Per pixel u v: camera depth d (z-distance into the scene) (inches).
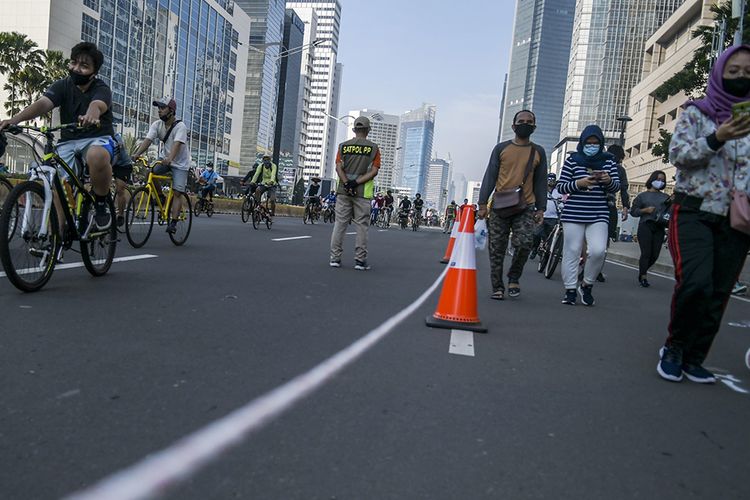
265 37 4744.1
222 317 170.2
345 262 349.7
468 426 103.9
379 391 118.0
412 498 77.5
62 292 184.9
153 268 248.8
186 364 124.3
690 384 144.0
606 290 337.4
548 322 213.2
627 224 1583.4
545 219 461.4
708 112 140.6
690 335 144.6
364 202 320.5
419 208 1243.8
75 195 203.3
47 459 79.9
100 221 207.3
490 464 89.5
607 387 135.0
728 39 740.7
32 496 70.8
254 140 4840.1
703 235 142.0
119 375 114.6
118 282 210.1
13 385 105.3
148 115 2955.2
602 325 215.5
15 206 170.6
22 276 175.6
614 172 252.4
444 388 123.7
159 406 100.8
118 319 157.2
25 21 2490.2
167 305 179.3
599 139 253.0
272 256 336.2
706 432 110.9
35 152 215.2
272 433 93.7
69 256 259.9
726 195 140.6
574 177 256.7
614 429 108.4
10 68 2101.4
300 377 121.7
